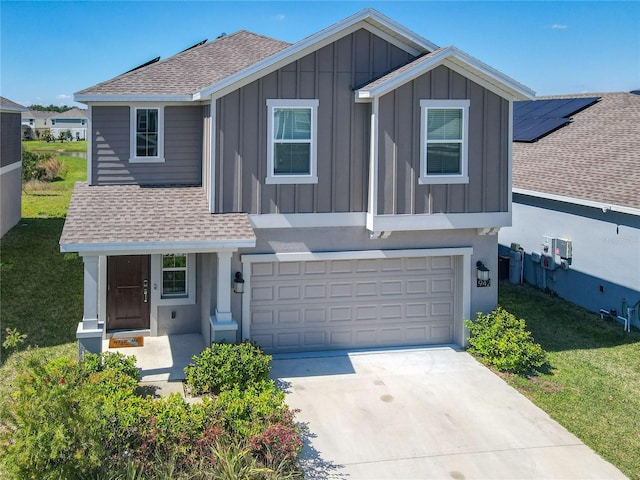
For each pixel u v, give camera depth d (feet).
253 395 34.01
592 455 31.65
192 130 50.26
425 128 42.78
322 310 45.62
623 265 51.06
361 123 43.57
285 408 32.09
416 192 43.06
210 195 42.65
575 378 40.96
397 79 40.78
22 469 23.30
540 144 73.56
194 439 28.91
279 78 42.22
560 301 58.08
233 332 40.98
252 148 42.39
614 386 39.73
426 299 47.06
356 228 44.42
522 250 64.69
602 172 57.06
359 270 45.78
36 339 46.29
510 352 42.27
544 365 43.16
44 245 75.87
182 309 49.80
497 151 44.24
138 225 40.70
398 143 42.45
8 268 65.10
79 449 24.27
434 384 40.24
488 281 46.60
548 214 60.64
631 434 33.73
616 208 49.11
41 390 24.32
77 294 57.47
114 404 30.07
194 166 50.55
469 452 31.96
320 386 39.75
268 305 44.73
